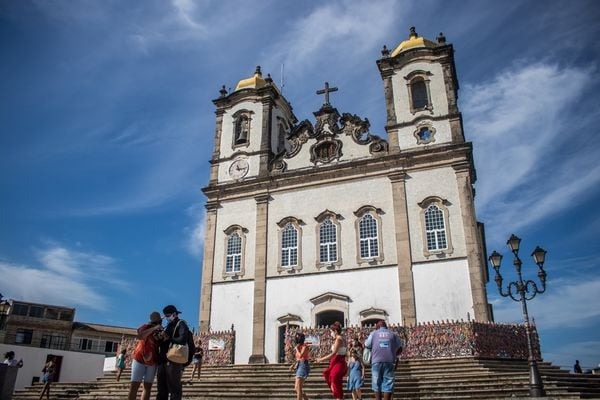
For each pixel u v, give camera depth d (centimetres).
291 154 3409
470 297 2589
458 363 2064
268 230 3216
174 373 966
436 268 2714
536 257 1883
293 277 3023
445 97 3127
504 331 2278
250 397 1845
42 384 2336
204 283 3234
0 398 1490
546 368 2117
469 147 2884
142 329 1018
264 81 3841
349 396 1747
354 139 3247
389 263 2830
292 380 2000
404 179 2977
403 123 3148
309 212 3150
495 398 1570
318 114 3441
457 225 2762
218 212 3412
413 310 2666
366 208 3006
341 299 2852
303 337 1343
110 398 1991
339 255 2962
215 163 3609
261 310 3006
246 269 3173
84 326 5641
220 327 3086
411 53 3297
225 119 3744
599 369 3041
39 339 5341
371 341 1111
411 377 1906
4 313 2334
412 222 2866
